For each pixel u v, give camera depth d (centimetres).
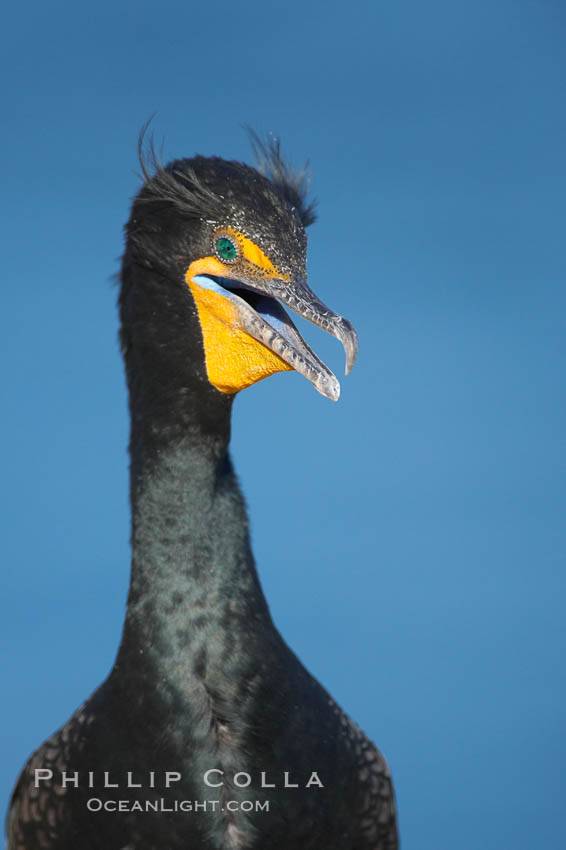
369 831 857
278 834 783
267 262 830
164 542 800
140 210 848
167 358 824
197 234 823
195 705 777
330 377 802
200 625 786
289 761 786
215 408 824
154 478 812
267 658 796
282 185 943
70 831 805
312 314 817
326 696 858
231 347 822
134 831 779
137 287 844
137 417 839
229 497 823
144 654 788
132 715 782
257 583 827
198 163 860
